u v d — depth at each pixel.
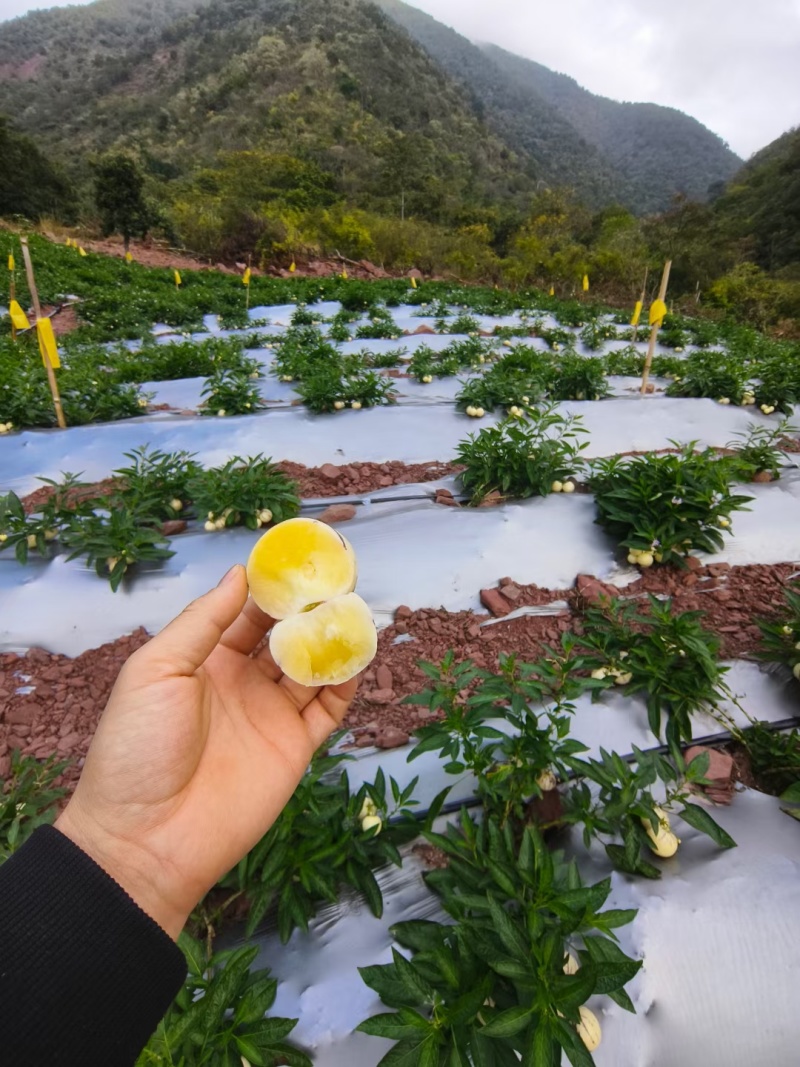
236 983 1.58
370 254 32.66
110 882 1.12
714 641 2.82
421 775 2.70
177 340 13.77
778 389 7.55
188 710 1.31
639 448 6.74
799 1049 1.77
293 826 2.05
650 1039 1.77
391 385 7.71
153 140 94.62
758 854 2.23
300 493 5.26
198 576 4.06
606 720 2.87
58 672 3.44
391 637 3.67
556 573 4.12
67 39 185.38
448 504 4.90
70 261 22.27
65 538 3.96
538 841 1.82
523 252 31.34
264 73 102.81
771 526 4.63
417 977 1.54
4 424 6.34
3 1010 0.94
